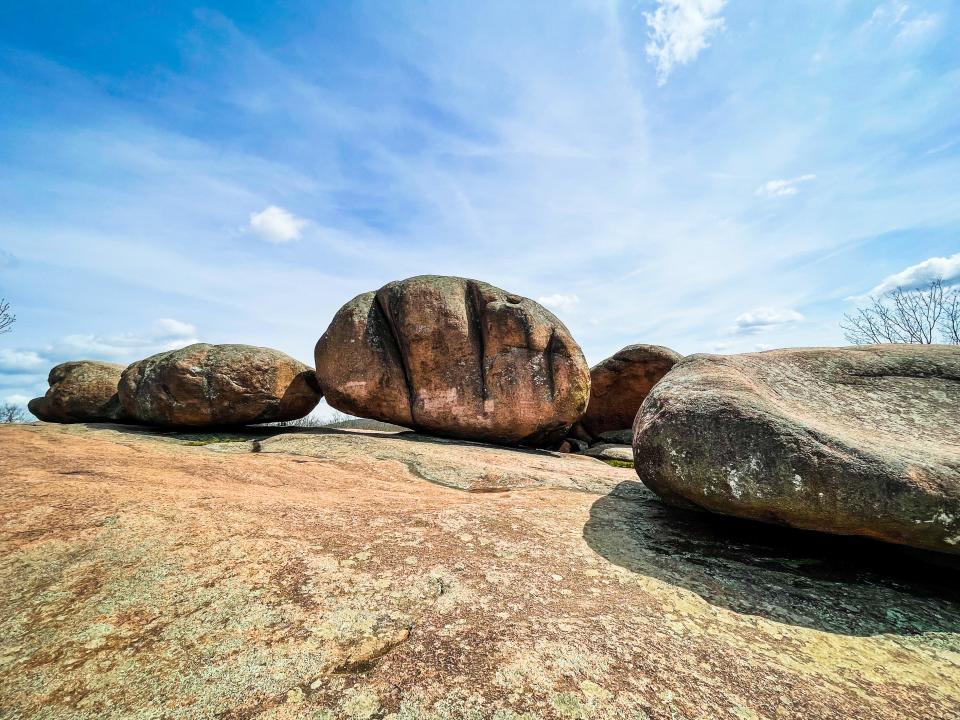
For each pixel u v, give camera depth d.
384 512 4.31
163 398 10.09
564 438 13.52
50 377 13.38
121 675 2.06
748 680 2.28
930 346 5.78
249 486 5.00
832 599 3.28
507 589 2.97
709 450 3.94
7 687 1.98
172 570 2.90
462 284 11.51
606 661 2.29
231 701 1.94
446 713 1.91
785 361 5.68
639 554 3.82
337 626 2.45
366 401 10.74
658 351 14.91
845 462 3.48
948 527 3.24
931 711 2.19
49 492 3.89
